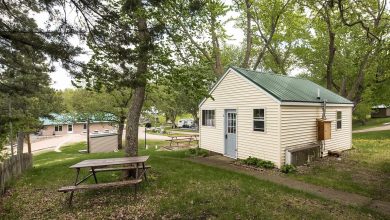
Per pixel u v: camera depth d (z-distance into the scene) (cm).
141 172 809
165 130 4944
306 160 1086
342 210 584
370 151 1377
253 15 1972
